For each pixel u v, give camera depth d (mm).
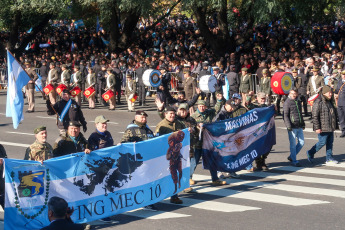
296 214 9828
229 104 12656
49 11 32156
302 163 14094
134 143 9906
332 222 9336
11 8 32375
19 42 41094
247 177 12805
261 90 21578
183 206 10531
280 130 18625
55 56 35344
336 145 16125
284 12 28812
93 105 25234
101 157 9453
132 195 9891
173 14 43625
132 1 29328
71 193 9086
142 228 9227
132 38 34750
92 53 35844
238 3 30516
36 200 8695
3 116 23281
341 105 17219
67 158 9031
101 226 9422
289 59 24984
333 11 29922
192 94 22078
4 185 8758
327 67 23188
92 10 36500
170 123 10961
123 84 29047
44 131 9289
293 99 13656
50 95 24688
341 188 11633
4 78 34500
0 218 9820
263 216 9742
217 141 12078
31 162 8656
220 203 10664
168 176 10461
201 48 33125
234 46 32125
